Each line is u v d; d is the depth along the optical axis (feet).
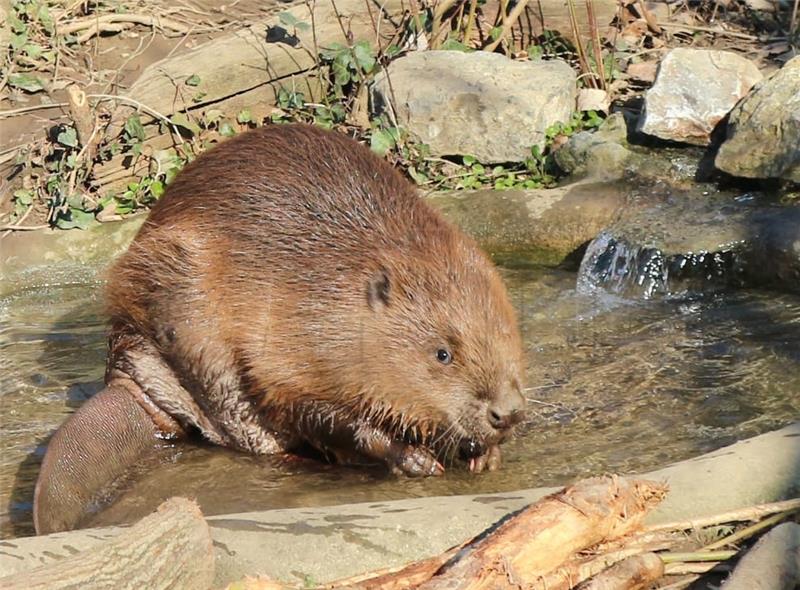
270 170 25.08
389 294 23.45
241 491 23.94
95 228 36.60
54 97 40.60
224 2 45.37
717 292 31.04
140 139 38.01
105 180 38.09
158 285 24.98
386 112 37.93
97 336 32.12
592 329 29.68
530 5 41.63
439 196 35.70
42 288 35.47
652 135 35.78
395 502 19.85
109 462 24.68
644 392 26.05
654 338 28.81
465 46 41.09
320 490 23.72
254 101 39.78
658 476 19.67
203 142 38.99
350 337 23.57
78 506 23.43
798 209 31.55
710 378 26.40
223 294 24.49
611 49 40.81
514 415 22.90
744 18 43.37
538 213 34.37
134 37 43.24
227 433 25.68
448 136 37.47
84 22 43.04
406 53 40.78
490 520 18.89
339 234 24.17
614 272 32.01
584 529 17.49
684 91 35.86
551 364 27.84
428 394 23.29
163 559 16.88
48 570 16.05
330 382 23.88
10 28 42.22
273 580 17.13
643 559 17.53
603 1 41.39
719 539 18.38
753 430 23.80
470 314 23.13
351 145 25.81
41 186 37.88
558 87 37.47
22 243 36.29
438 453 24.49
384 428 24.27
